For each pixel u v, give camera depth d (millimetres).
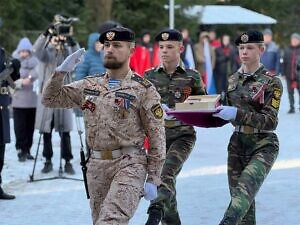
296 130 20203
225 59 27047
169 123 8352
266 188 12125
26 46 14398
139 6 39469
